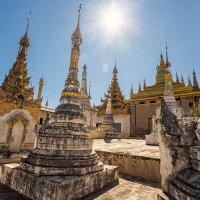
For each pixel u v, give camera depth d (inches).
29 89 650.2
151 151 437.1
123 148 509.0
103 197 235.0
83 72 1216.8
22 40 700.0
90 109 1179.3
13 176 261.1
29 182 230.8
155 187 286.7
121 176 360.5
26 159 282.2
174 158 210.1
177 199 177.6
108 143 708.0
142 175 352.5
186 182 176.9
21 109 609.0
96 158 292.0
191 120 221.5
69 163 249.8
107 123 1098.1
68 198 205.3
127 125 1496.1
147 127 1403.8
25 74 667.4
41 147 273.7
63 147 266.7
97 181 258.7
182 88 1306.6
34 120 642.2
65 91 338.6
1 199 222.4
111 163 416.2
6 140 561.6
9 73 632.4
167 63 737.0
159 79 1578.5
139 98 1470.2
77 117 310.3
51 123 306.2
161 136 230.1
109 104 1159.6
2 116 561.9
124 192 257.0
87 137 299.7
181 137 203.9
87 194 236.4
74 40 383.9
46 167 239.0
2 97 567.8
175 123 227.8
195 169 185.0
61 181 210.5
